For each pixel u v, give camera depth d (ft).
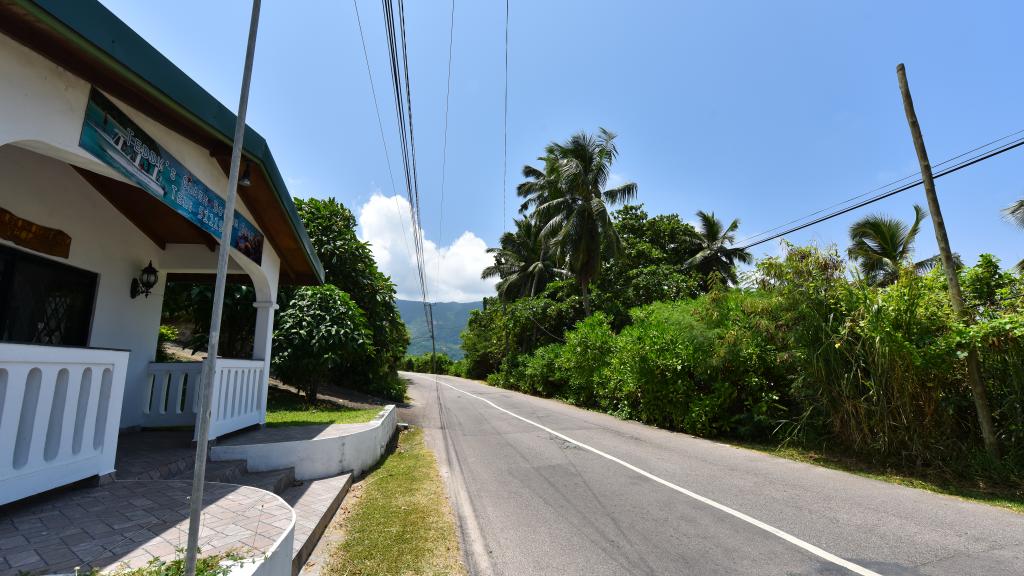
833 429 28.84
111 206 24.67
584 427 42.14
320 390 54.13
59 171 21.21
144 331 27.50
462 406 61.62
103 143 13.21
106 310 24.67
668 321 43.45
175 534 11.34
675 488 21.97
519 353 108.37
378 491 21.36
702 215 98.73
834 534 16.11
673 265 96.07
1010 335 21.63
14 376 11.94
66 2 10.23
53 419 13.53
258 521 12.39
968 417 24.03
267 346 28.14
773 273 30.73
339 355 43.75
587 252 81.20
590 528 16.85
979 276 25.79
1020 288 23.95
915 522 17.29
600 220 78.54
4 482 11.76
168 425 26.86
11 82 10.55
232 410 23.54
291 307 43.16
